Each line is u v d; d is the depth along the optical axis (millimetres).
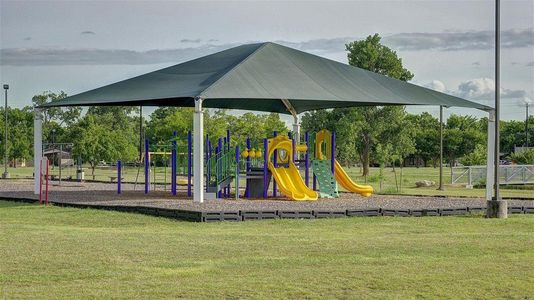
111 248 11578
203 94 19125
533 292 8297
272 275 9227
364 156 49250
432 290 8344
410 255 11031
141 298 7914
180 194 24578
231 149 22688
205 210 16828
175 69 23719
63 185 30906
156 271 9586
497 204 17438
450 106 22344
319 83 21812
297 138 28797
